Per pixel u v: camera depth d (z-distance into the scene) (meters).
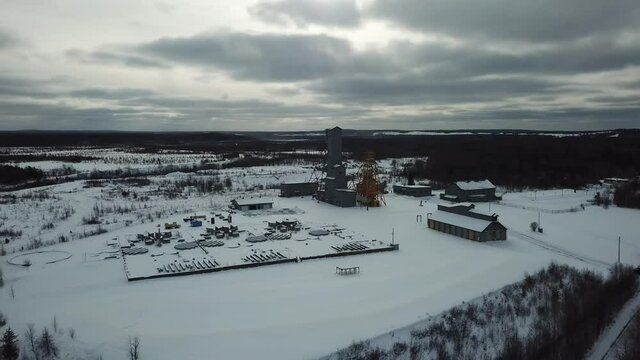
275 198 123.62
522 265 62.19
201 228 85.81
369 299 50.59
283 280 57.53
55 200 114.00
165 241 75.44
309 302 49.84
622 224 90.19
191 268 62.09
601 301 52.19
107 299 51.16
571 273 58.84
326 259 67.06
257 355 38.91
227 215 98.75
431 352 41.59
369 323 44.78
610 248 74.12
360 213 101.75
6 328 43.12
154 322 44.97
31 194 121.50
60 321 44.88
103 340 41.06
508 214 99.44
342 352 39.53
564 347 44.25
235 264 63.59
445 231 82.88
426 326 44.88
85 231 84.69
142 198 121.00
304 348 40.06
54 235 82.44
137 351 39.22
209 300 50.69
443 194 122.88
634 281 59.38
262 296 51.72
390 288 53.97
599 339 47.16
